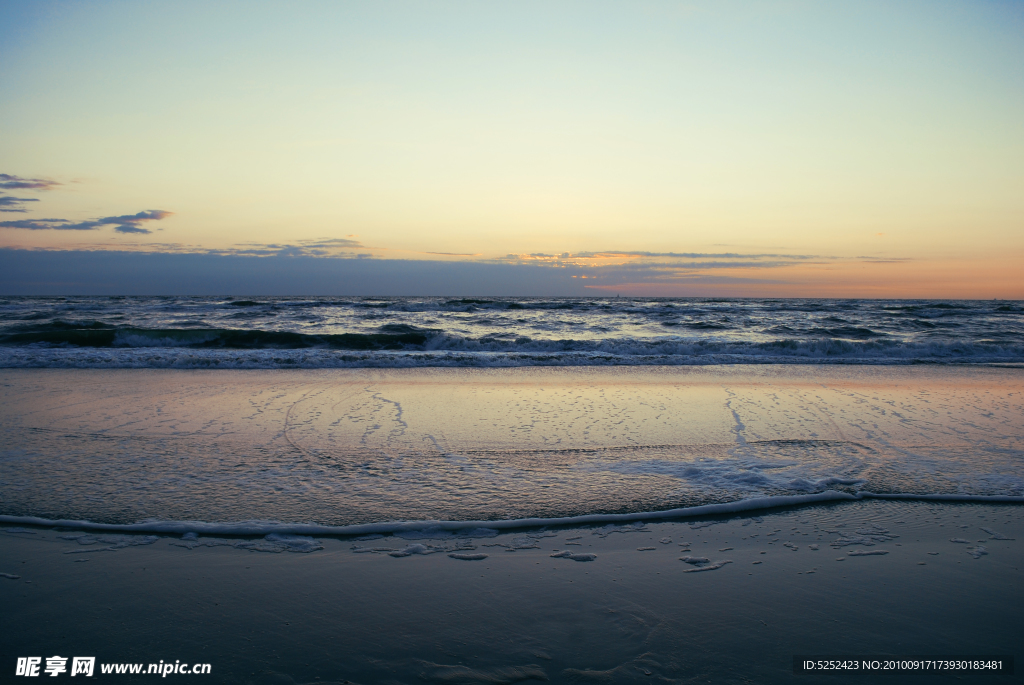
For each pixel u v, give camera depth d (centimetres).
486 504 388
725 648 232
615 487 423
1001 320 2670
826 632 244
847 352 1416
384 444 541
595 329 2338
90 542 322
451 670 215
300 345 1512
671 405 734
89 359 1104
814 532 350
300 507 377
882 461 491
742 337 2014
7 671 210
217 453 503
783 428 612
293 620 248
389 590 276
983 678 216
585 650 229
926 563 310
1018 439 571
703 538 340
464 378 973
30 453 494
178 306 3167
